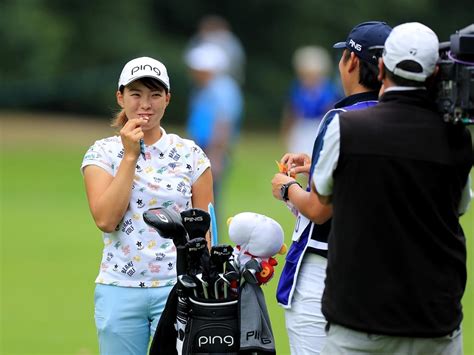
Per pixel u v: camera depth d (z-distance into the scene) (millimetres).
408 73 16266
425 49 16203
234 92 45375
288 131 62562
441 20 145375
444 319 16234
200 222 18172
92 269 40844
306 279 18625
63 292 36812
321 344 18531
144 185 19594
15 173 73562
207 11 136875
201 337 17781
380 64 16859
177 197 19719
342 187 16203
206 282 17844
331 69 87438
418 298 16016
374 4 139875
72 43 125312
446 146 16234
